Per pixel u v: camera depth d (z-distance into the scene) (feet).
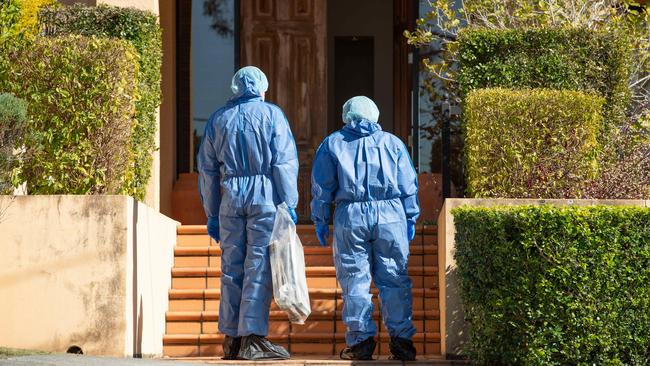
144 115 65.77
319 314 65.72
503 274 51.93
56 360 48.65
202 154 59.06
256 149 56.95
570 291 51.19
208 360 56.75
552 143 60.85
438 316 65.36
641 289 51.24
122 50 59.41
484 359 53.01
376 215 57.06
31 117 58.65
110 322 54.85
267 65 94.22
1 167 55.16
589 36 66.33
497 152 60.59
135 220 57.47
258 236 56.85
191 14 93.40
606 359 51.08
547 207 51.98
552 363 51.21
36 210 55.57
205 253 70.44
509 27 77.05
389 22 112.78
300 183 92.73
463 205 58.08
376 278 58.08
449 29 83.15
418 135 87.45
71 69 58.75
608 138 65.10
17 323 54.95
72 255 55.26
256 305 56.54
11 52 59.06
